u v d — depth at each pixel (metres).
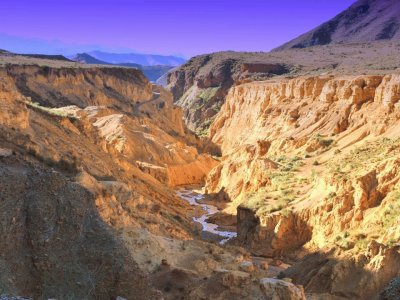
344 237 41.22
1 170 22.52
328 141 69.56
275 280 27.84
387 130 62.28
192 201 75.38
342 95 78.56
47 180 22.92
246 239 52.00
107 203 33.88
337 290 32.91
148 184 66.31
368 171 46.34
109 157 62.06
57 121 58.75
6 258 20.80
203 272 31.66
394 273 32.56
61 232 22.17
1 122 38.91
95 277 21.59
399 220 37.62
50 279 21.14
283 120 90.62
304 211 48.56
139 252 31.20
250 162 73.25
